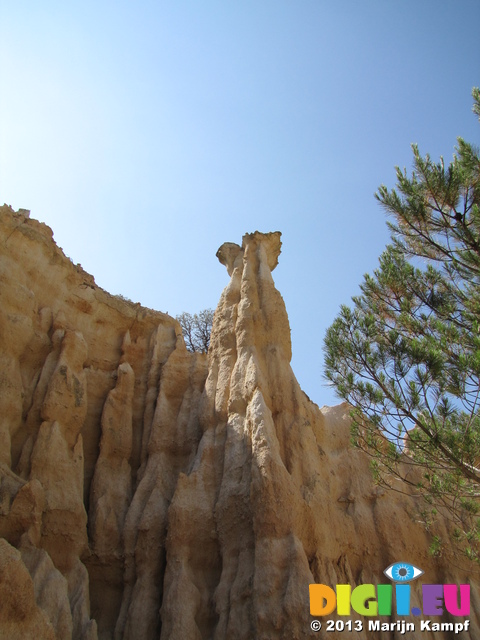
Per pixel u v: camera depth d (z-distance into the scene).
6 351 20.08
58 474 18.97
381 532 20.56
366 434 15.55
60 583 15.92
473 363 13.20
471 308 15.89
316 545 17.58
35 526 16.72
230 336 23.22
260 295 23.92
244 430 19.83
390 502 21.38
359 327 16.00
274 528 17.03
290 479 17.97
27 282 22.48
